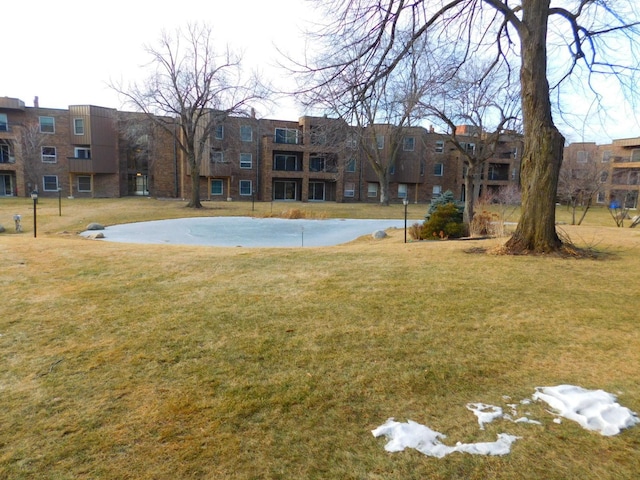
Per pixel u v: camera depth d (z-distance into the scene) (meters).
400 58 6.50
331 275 6.19
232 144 35.09
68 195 33.03
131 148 35.06
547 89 7.64
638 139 37.75
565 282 5.76
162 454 2.23
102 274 6.25
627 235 11.17
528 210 7.98
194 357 3.42
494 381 3.03
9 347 3.61
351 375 3.12
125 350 3.55
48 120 32.22
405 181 39.38
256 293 5.25
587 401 2.69
